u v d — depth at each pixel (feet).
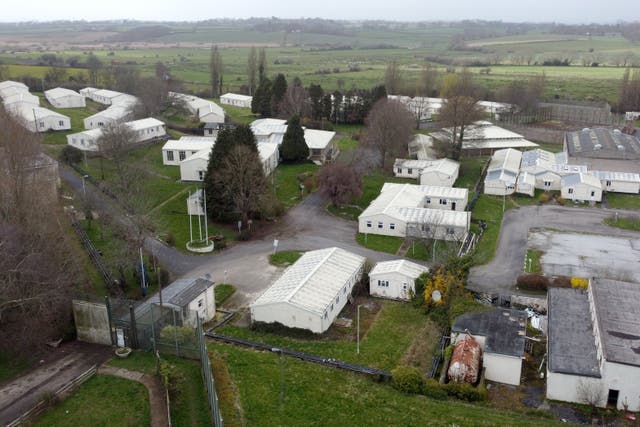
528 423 139.64
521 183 331.98
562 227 282.77
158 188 325.42
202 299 188.14
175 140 406.82
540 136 492.13
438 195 306.76
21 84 584.40
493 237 267.80
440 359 170.09
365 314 197.77
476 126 403.75
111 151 329.31
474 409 146.41
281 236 268.00
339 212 302.45
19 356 162.71
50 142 409.08
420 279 205.16
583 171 351.25
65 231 251.60
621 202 323.57
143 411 140.05
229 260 240.94
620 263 237.86
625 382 144.77
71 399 144.05
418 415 142.72
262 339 181.16
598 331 160.35
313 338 181.78
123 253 213.25
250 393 150.51
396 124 376.07
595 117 569.23
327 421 140.26
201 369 159.02
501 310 181.27
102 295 202.08
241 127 295.48
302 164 385.50
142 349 168.45
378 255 246.68
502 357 157.58
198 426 135.85
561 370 149.48
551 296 191.01
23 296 169.37
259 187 279.28
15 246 175.11
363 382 156.97
